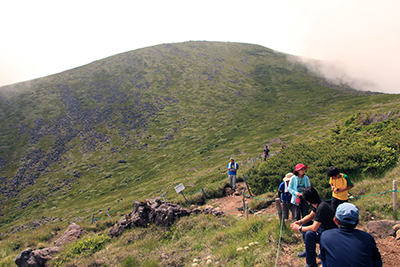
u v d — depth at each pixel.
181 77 109.75
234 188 15.87
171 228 9.33
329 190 9.59
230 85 102.12
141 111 85.75
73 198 46.59
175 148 62.72
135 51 138.38
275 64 124.25
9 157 64.81
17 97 92.44
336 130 24.23
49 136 73.12
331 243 2.99
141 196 32.16
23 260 8.34
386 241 5.23
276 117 67.50
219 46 150.38
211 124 74.06
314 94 85.12
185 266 6.84
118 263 7.88
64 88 99.25
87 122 79.69
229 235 7.89
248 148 46.00
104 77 109.00
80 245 9.52
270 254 5.57
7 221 41.56
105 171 56.91
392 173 9.35
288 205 7.85
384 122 17.33
